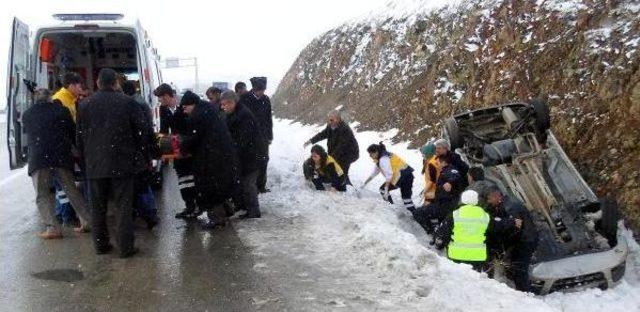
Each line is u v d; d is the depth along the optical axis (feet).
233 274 17.20
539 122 25.94
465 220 19.17
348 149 30.14
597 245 20.74
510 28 36.99
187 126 21.49
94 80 35.55
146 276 17.15
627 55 27.09
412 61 49.44
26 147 24.59
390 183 27.45
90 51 34.91
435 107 41.09
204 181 21.50
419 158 37.93
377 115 50.60
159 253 19.35
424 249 17.83
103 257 18.98
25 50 25.49
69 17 27.61
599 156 26.40
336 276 16.83
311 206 25.20
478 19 41.01
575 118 28.60
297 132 66.23
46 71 27.48
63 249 19.94
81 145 18.51
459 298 14.76
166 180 34.06
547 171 23.89
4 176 38.32
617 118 26.35
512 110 28.22
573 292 19.26
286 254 18.98
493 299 14.73
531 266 19.74
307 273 17.13
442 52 43.47
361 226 20.68
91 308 14.85
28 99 25.04
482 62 38.40
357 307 14.55
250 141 23.16
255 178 23.54
